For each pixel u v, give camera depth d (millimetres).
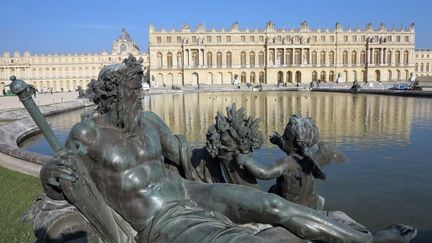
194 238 3047
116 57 131875
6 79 126125
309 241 3639
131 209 3496
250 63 130625
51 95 72562
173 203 3564
